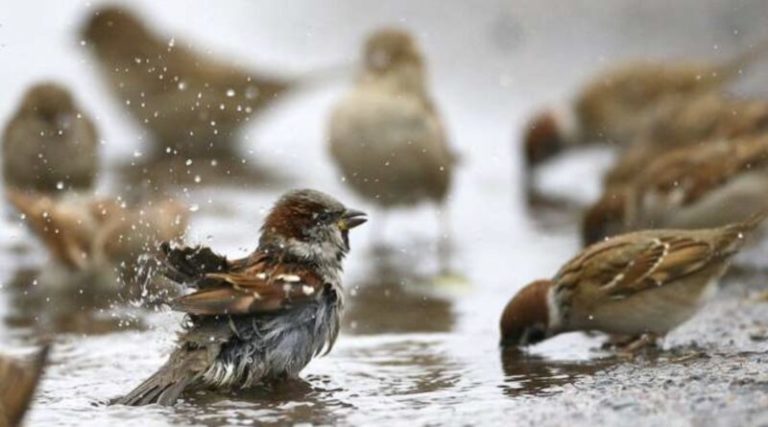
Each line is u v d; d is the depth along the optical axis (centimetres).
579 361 1012
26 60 2453
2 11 2777
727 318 1138
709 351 1007
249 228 1595
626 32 2425
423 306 1279
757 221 1091
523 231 1683
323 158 2081
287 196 959
